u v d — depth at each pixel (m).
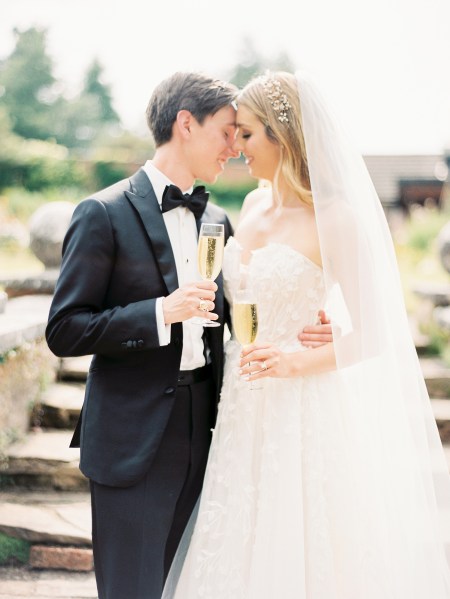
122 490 2.42
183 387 2.54
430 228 13.29
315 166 2.48
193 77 2.57
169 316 2.30
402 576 2.44
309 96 2.50
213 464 2.55
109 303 2.46
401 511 2.50
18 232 13.33
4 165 21.34
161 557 2.46
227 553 2.44
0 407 4.18
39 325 4.60
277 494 2.43
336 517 2.43
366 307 2.47
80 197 20.70
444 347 6.09
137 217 2.46
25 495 4.18
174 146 2.59
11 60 41.88
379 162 26.06
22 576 3.55
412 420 2.56
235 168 21.55
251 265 2.61
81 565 3.62
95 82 45.47
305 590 2.37
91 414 2.48
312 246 2.57
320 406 2.52
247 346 2.41
